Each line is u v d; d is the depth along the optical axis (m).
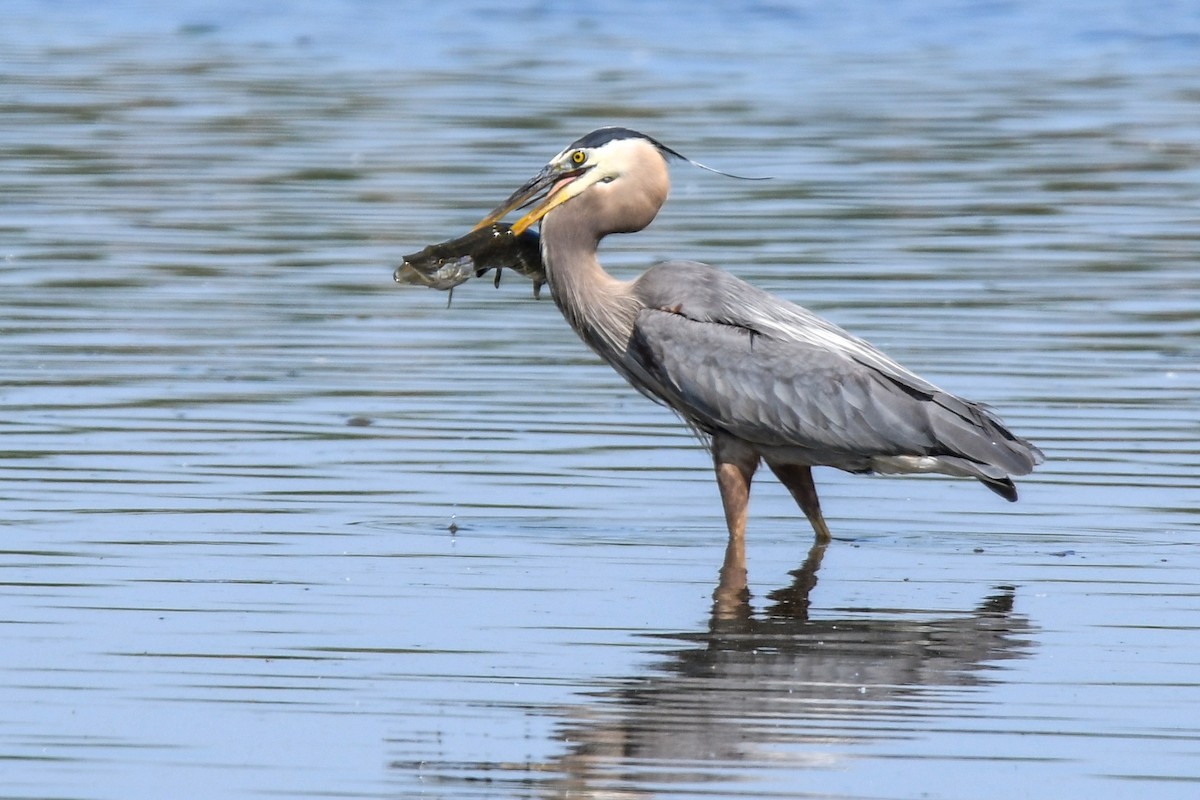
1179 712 9.37
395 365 16.89
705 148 27.09
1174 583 11.61
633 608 11.05
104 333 17.77
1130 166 26.25
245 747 8.85
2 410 15.13
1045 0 45.03
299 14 42.72
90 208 23.23
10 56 35.62
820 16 42.81
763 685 9.73
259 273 20.25
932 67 35.62
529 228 13.84
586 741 8.94
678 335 12.72
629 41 38.69
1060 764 8.70
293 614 10.76
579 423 15.23
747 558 12.23
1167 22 41.88
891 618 10.91
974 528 12.95
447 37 39.06
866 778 8.54
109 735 8.97
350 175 25.17
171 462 13.85
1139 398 15.73
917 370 16.47
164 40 38.44
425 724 9.16
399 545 12.16
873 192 24.44
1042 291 19.41
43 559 11.66
